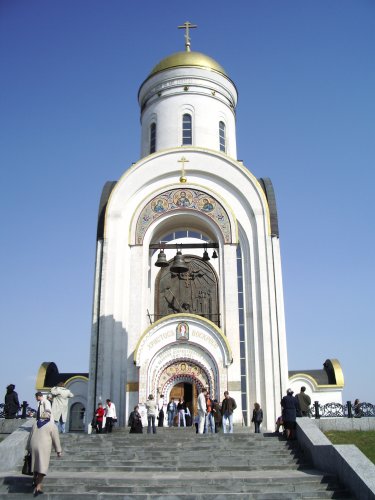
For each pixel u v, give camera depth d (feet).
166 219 87.97
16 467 45.83
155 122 105.29
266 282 82.94
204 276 90.94
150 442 53.06
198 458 47.75
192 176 91.50
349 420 62.80
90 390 78.59
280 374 77.77
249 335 81.51
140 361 75.87
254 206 88.07
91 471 45.24
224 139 105.40
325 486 39.32
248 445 51.72
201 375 75.82
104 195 93.09
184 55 107.76
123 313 83.15
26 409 67.82
